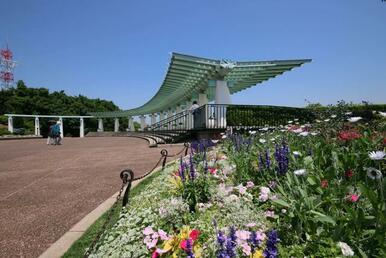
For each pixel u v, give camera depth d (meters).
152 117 45.06
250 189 3.86
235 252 1.99
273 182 3.58
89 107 67.75
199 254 2.23
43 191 5.85
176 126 24.22
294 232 2.46
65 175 7.52
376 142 4.32
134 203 4.11
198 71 17.11
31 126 54.03
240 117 15.24
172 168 6.41
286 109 16.09
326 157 4.01
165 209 3.14
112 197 4.88
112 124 73.62
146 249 2.62
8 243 3.41
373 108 14.85
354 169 3.37
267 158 3.92
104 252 2.71
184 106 31.05
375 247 2.06
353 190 2.84
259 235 2.21
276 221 2.78
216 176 4.39
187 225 2.93
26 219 4.19
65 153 13.63
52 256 2.89
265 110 15.73
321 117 9.48
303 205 2.57
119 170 7.80
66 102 64.19
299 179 3.22
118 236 3.05
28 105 55.22
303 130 7.09
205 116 14.82
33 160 11.23
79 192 5.60
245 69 17.05
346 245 1.98
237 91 27.25
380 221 2.05
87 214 4.22
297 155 4.02
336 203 2.68
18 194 5.70
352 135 5.02
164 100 31.41
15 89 58.91
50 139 24.52
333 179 3.20
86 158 11.10
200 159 5.70
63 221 4.03
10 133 40.25
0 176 7.84
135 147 15.31
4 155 13.66
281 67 16.88
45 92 61.44
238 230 2.53
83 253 2.86
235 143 6.23
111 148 15.49
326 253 2.06
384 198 2.28
